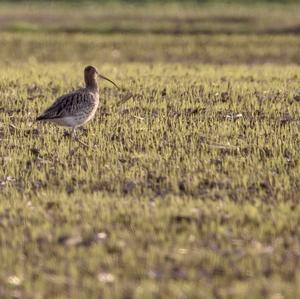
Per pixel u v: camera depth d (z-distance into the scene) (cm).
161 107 2044
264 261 1139
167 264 1130
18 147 1700
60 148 1672
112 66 3069
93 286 1064
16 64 3219
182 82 2456
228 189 1447
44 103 2109
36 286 1065
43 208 1343
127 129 1820
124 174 1523
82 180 1501
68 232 1229
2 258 1152
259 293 1040
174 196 1405
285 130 1797
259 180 1473
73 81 2503
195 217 1292
